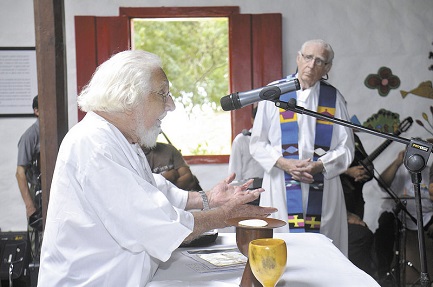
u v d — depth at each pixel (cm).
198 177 488
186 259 206
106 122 194
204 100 490
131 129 200
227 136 491
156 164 448
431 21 493
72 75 480
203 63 488
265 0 486
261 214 200
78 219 183
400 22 493
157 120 203
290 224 354
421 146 200
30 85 484
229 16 482
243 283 170
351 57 493
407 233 472
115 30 477
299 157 358
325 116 216
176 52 487
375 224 491
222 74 489
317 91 368
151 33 484
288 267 191
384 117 495
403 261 453
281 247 151
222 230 400
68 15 479
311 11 489
